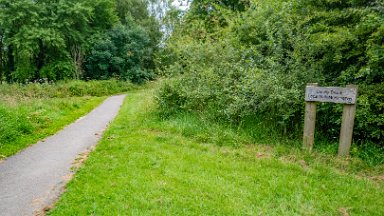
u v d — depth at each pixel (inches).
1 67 1243.2
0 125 272.7
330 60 261.0
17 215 148.9
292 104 264.2
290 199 166.2
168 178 185.9
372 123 231.6
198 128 295.4
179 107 350.3
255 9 389.7
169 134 289.0
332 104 247.8
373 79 241.1
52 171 207.2
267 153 236.1
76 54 1327.5
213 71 337.7
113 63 1352.1
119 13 1716.3
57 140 292.5
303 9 297.0
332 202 162.4
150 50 1537.9
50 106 443.8
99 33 1392.7
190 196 165.0
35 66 1204.5
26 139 283.3
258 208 155.3
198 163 212.8
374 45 218.2
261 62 321.1
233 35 383.2
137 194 164.7
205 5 676.1
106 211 148.2
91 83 1080.2
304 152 230.4
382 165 210.8
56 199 165.2
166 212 148.3
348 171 204.2
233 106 282.4
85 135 314.7
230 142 260.2
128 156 224.8
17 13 1101.7
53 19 1159.6
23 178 195.3
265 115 282.0
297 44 269.3
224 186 177.0
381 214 152.0
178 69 363.3
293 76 266.8
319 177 192.9
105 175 189.8
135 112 426.9
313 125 232.7
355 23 253.8
